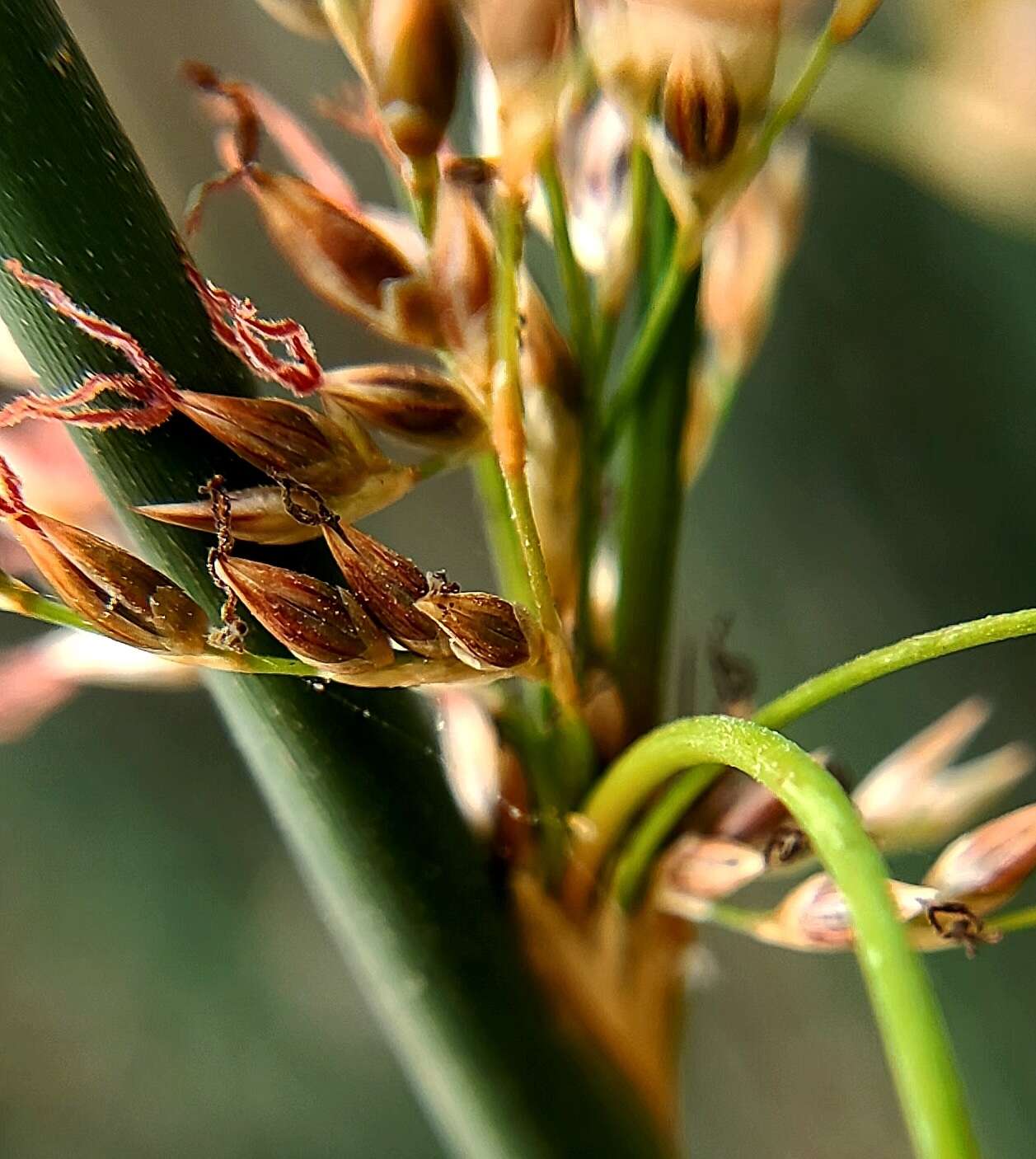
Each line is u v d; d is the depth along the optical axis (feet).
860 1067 0.29
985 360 0.23
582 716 0.15
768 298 0.16
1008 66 0.18
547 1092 0.15
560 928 0.15
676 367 0.15
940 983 0.25
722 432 0.26
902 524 0.25
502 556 0.15
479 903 0.15
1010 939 0.24
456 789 0.15
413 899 0.15
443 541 0.28
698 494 0.26
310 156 0.15
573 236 0.15
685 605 0.27
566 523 0.15
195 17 0.24
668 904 0.15
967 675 0.25
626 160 0.15
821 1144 0.29
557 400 0.15
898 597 0.25
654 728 0.15
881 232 0.23
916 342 0.24
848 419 0.25
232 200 0.24
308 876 0.17
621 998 0.15
